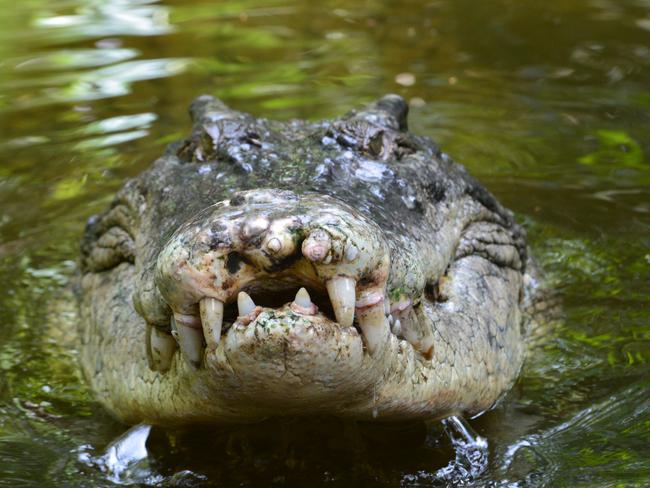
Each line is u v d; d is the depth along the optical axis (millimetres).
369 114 8633
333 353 5352
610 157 12625
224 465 7117
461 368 7078
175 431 7406
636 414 7508
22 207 11750
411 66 15719
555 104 14227
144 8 18406
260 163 7234
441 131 13461
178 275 5449
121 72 15406
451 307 7402
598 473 6707
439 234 7555
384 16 18031
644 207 11297
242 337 5293
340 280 5379
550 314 9289
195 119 9258
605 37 16594
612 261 10195
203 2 18734
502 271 8688
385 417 6715
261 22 17703
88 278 9461
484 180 12148
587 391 7992
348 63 15828
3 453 7328
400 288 6074
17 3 18469
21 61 15734
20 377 8578
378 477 6926
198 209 6809
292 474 6996
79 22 17484
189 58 15953
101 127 13633
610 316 9172
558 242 10633
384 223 6570
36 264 10594
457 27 17375
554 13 17812
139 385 7074
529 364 8477
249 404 5879
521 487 6664
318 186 6840
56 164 12719
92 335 8625
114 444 7305
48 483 6898
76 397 8242
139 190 8250
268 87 14812
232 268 5449
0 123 13789
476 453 7125
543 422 7555
